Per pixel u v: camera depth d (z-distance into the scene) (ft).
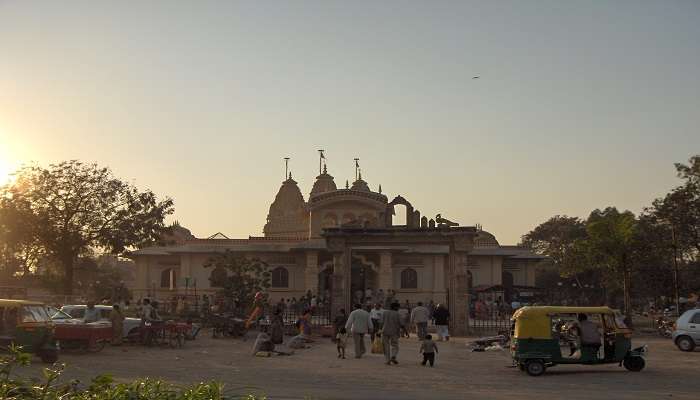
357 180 268.21
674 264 152.46
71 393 26.96
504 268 224.53
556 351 63.46
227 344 96.07
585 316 65.41
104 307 91.30
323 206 210.18
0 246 155.94
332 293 120.47
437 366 70.69
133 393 26.81
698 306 133.39
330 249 121.08
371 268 201.87
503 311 162.30
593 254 145.07
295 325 116.67
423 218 140.36
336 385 55.16
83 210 150.92
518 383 57.82
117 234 150.00
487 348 89.04
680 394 51.60
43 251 159.33
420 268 206.28
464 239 118.11
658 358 81.41
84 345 76.23
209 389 27.99
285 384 55.11
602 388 54.85
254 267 140.77
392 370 66.69
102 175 154.30
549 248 300.20
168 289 205.36
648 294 204.54
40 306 67.51
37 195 148.46
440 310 107.34
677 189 145.79
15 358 27.86
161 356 76.74
